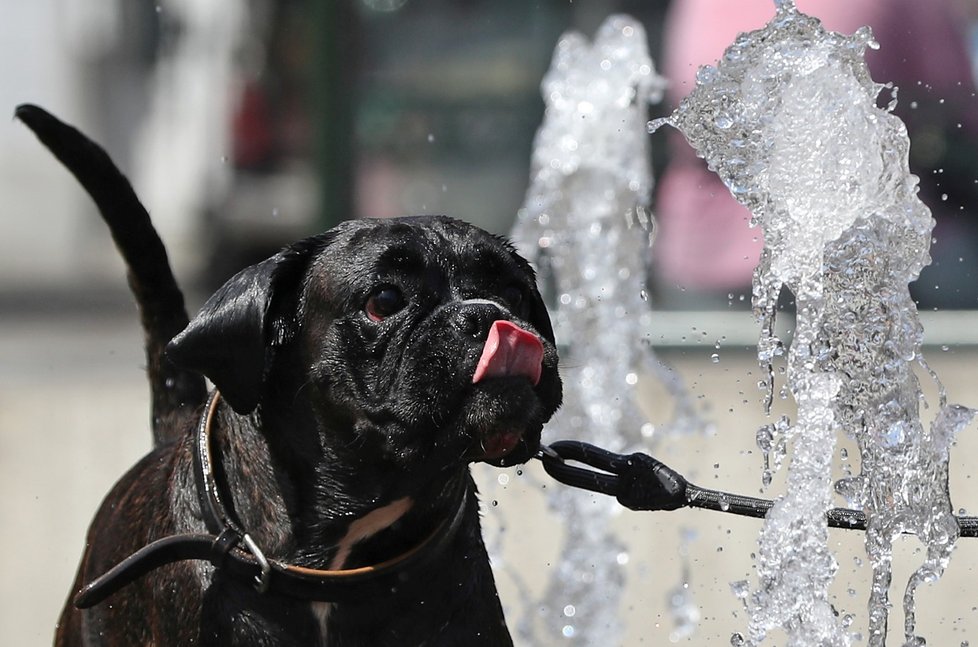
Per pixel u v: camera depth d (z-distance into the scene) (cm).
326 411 591
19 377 1627
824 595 667
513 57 1750
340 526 600
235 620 599
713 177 1504
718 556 1109
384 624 604
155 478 668
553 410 580
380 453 582
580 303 1060
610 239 1064
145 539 644
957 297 1455
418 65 1775
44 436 1372
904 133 651
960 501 1095
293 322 603
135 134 2230
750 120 663
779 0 666
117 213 759
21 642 1004
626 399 1042
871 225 655
